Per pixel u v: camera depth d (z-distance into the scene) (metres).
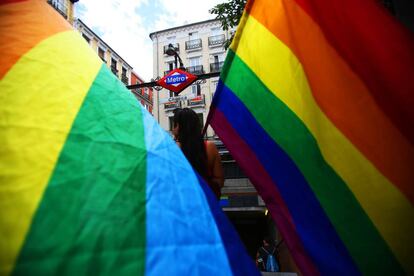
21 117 0.62
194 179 0.85
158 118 23.58
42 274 0.47
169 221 0.67
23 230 0.49
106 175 0.64
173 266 0.61
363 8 1.09
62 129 0.65
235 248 0.79
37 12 0.86
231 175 16.34
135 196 0.65
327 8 1.17
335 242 1.03
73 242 0.52
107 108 0.78
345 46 1.11
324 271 1.02
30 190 0.54
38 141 0.61
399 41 1.01
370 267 0.97
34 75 0.71
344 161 1.06
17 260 0.46
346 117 1.07
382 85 1.02
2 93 0.65
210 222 0.78
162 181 0.74
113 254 0.55
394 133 0.98
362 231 1.00
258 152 1.31
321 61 1.15
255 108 1.33
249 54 1.38
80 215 0.55
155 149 0.80
